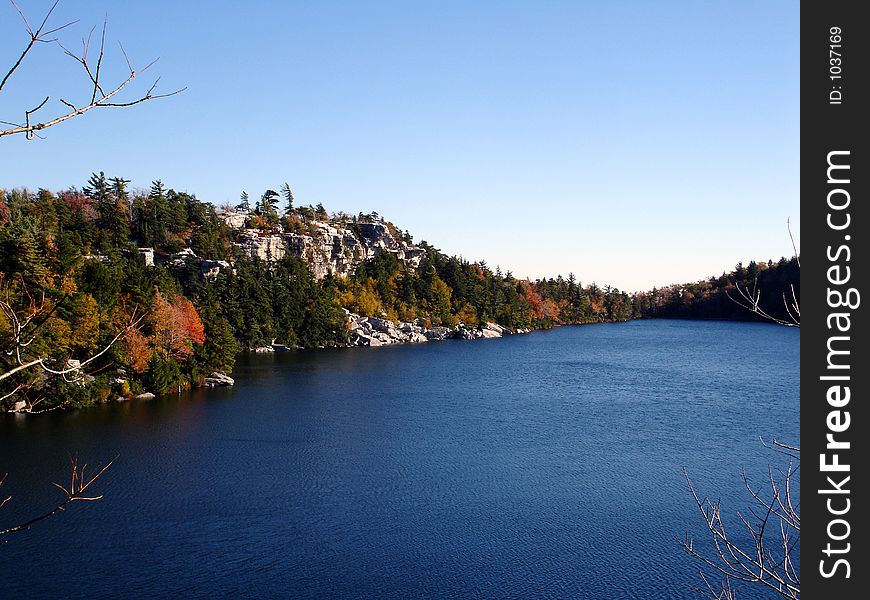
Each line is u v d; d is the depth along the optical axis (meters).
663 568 31.81
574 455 50.44
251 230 169.00
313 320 140.00
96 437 53.91
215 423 60.25
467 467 47.50
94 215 144.75
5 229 71.31
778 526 36.06
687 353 127.81
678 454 50.47
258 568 31.72
